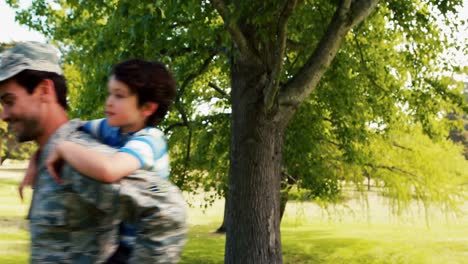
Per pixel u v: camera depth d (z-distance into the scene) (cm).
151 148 176
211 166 1850
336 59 1498
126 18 1059
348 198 2341
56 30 1497
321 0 1248
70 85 1698
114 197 161
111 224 166
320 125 1811
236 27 1032
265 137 1145
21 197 184
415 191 2291
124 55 1175
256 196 1151
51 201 161
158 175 171
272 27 1060
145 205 164
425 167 2241
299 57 1323
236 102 1162
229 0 1044
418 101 1708
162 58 1330
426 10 1578
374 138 2081
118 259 172
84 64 1352
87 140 173
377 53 1697
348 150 1850
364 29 1563
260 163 1146
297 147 1695
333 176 1925
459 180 2284
